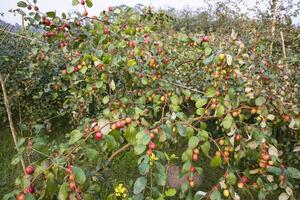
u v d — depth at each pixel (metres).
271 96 2.18
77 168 1.41
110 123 1.57
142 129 1.54
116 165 3.80
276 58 4.87
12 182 3.85
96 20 2.51
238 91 2.30
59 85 3.95
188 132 1.59
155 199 1.58
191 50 3.72
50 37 2.46
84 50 2.49
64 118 5.41
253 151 1.82
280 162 1.76
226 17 8.62
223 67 2.13
